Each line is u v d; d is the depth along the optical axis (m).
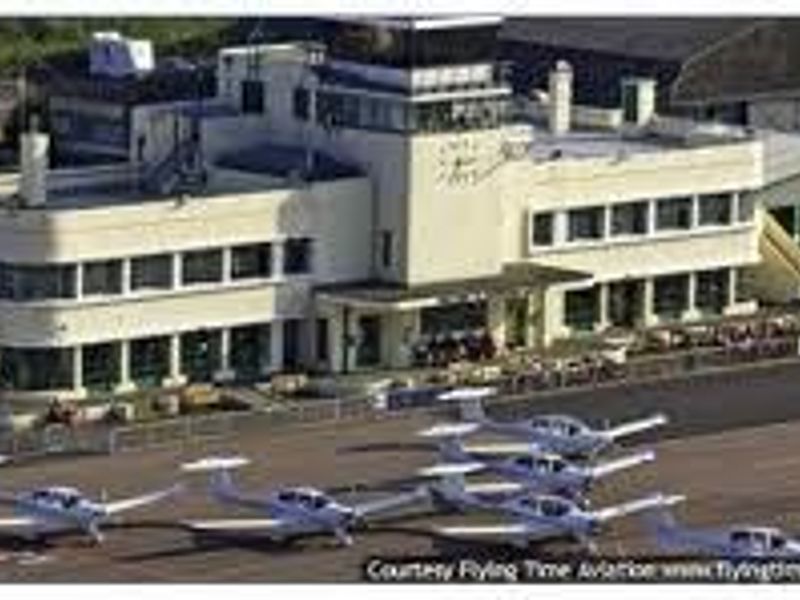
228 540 187.50
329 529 187.38
